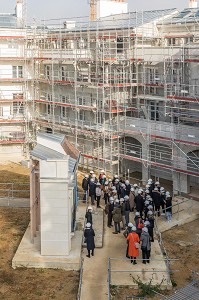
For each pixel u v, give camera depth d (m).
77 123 50.19
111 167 45.03
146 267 25.88
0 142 54.47
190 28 45.94
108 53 47.22
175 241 30.62
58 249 26.66
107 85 44.62
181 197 39.38
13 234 31.08
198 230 32.75
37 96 56.34
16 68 55.44
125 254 27.64
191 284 20.39
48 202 26.22
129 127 43.62
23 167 51.06
